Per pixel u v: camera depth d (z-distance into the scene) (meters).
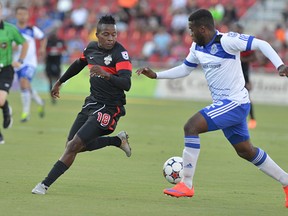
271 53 23.83
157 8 110.38
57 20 107.56
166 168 27.88
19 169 32.19
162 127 56.59
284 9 108.75
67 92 95.81
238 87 24.95
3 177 29.67
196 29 24.80
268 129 58.75
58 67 77.06
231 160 38.66
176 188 25.02
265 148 45.12
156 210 23.48
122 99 26.92
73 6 112.69
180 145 44.78
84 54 27.12
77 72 28.06
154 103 84.31
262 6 109.62
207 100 93.06
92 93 26.89
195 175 32.75
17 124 53.91
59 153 38.56
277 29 99.56
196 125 24.78
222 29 93.38
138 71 26.48
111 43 25.95
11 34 39.47
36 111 67.06
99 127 26.19
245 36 24.38
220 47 24.67
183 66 26.72
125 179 30.61
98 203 24.38
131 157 38.19
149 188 28.47
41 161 35.12
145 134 50.75
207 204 25.17
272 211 24.22
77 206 23.59
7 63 39.44
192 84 94.06
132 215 22.41
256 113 76.25
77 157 37.41
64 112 67.06
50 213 22.19
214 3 107.31
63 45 76.75
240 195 27.53
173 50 98.50
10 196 25.09
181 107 79.44
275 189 29.41
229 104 24.78
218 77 24.97
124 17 106.38
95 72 24.92
